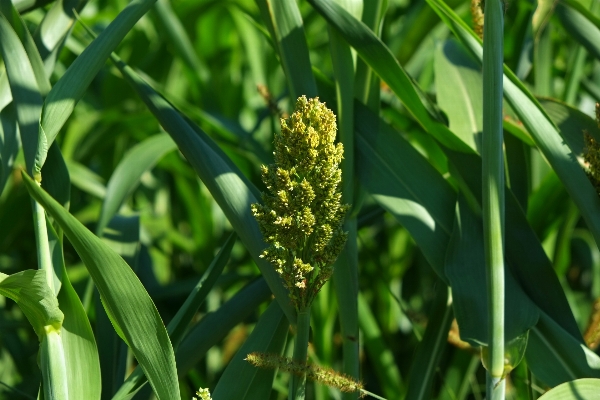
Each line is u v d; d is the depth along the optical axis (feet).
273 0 5.85
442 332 6.01
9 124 5.85
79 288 7.10
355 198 5.91
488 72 5.02
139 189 10.09
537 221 6.59
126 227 6.72
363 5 6.12
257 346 5.54
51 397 5.01
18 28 5.55
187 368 5.77
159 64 10.69
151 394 5.86
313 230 4.89
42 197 4.80
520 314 5.50
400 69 5.82
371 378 8.38
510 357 5.35
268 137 10.34
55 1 6.06
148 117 8.84
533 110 5.71
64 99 5.15
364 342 7.48
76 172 8.68
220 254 5.70
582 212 5.62
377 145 6.04
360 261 8.62
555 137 5.68
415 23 7.94
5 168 5.81
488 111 5.02
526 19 6.88
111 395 6.05
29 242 9.46
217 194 5.56
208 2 10.14
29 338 8.52
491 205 5.03
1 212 7.97
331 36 5.89
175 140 5.67
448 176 6.62
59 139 10.07
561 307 5.74
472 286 5.65
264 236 4.90
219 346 8.41
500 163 5.03
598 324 6.08
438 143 6.01
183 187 8.89
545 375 5.62
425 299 9.37
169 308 7.43
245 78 11.51
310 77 5.88
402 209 5.93
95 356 5.20
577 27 6.53
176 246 9.49
